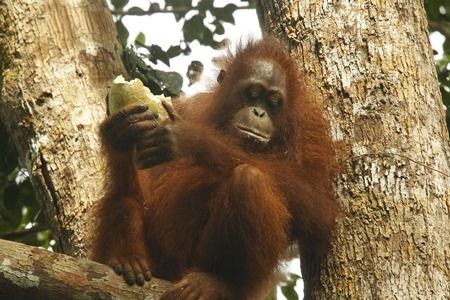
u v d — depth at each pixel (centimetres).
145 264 934
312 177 1036
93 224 1053
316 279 952
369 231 919
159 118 1000
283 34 1098
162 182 1086
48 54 1225
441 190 934
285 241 988
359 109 984
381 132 962
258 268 966
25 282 859
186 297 927
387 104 974
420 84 995
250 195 931
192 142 988
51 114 1173
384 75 989
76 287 869
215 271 984
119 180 1016
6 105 1219
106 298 877
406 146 949
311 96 1045
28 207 1598
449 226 918
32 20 1257
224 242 956
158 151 937
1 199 1583
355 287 900
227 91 1166
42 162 1147
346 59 1016
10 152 1508
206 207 1038
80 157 1130
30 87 1203
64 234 1109
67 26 1251
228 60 1248
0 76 1250
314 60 1046
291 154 1090
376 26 1023
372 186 939
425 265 884
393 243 900
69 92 1186
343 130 990
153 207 1059
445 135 989
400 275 882
